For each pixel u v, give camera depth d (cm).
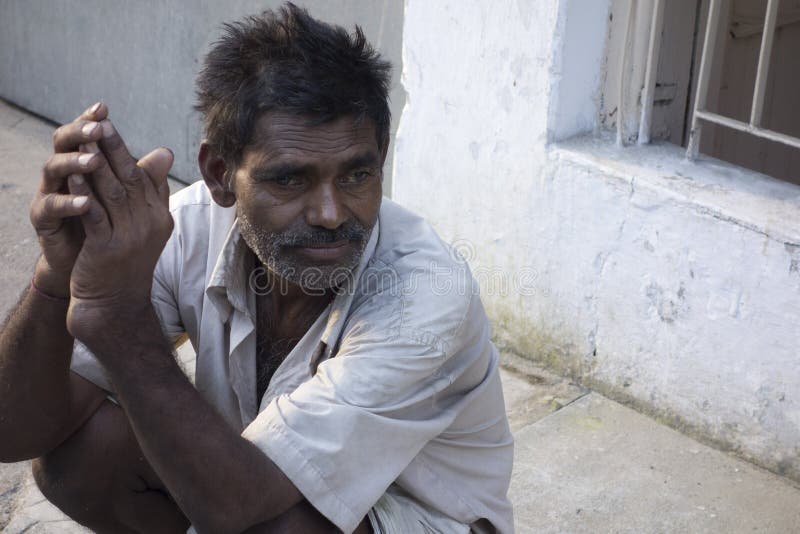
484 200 316
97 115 130
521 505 250
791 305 251
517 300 315
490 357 172
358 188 146
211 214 169
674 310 276
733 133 339
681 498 254
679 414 282
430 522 165
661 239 273
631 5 282
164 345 141
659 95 298
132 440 172
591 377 301
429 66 318
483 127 309
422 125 327
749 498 255
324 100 138
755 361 262
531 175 300
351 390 145
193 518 142
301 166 140
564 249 298
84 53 493
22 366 155
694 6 292
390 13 353
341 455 143
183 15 430
